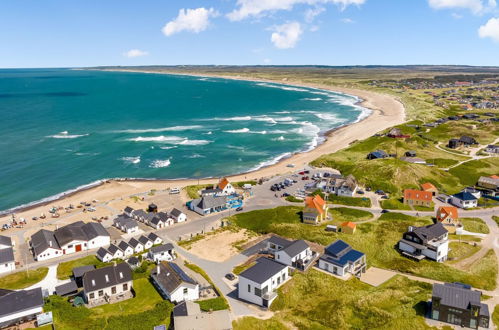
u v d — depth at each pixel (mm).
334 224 103062
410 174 135875
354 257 79750
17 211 118750
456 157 165500
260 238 96438
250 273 70000
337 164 157875
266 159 177500
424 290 70875
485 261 81938
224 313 61156
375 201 120438
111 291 71562
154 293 72000
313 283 73375
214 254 87812
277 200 123562
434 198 123812
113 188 138000
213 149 191875
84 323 61938
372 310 64562
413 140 187625
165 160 172875
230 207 117750
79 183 143625
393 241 91750
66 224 107500
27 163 163750
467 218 106125
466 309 59938
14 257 87688
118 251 87438
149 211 115938
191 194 129000
